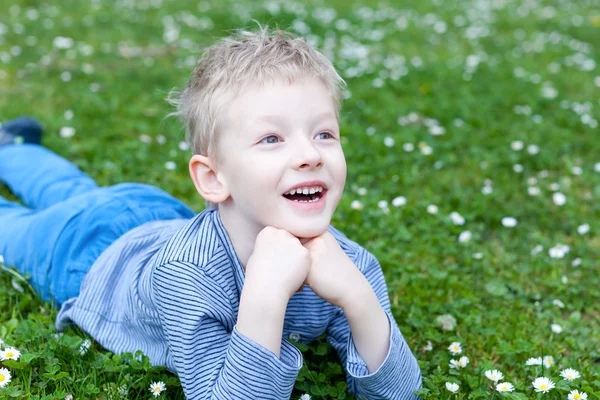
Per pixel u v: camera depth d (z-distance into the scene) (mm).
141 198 3029
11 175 3752
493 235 3777
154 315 2266
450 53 7562
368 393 2150
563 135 5051
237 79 1967
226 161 1993
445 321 2826
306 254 1947
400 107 5527
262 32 2191
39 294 2891
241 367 1883
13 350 2332
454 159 4598
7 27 7434
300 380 2307
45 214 2973
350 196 3953
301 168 1901
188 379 2002
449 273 3320
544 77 6711
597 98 6109
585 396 2291
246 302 1905
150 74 6062
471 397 2344
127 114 5078
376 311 2029
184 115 2172
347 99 5590
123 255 2611
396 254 3393
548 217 3930
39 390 2236
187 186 3980
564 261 3473
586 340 2848
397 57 7188
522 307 3080
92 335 2529
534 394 2436
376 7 9680
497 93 6031
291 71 1950
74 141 4566
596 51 7949
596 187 4254
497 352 2646
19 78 5820
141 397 2279
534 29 8906
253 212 1980
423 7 9938
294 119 1921
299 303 2264
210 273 2051
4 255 3033
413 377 2197
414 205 3945
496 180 4348
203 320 2018
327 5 9500
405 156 4586
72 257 2803
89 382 2299
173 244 2109
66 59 6445
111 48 6902
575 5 10523
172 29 7699
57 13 8273
